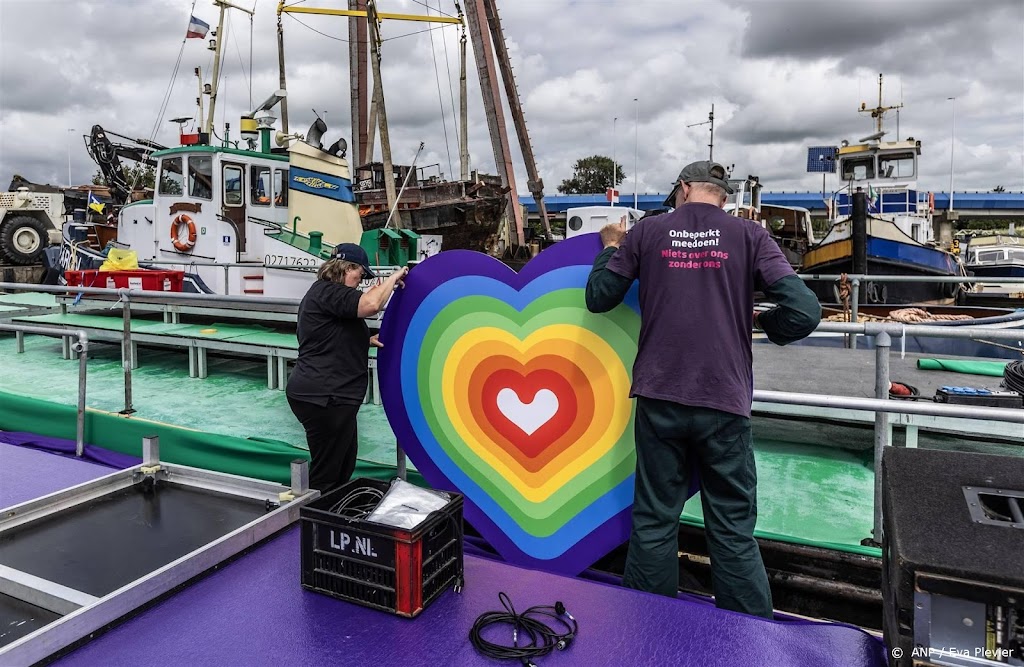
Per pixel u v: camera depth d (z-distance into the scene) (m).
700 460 2.21
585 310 2.47
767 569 2.64
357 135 19.44
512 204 21.14
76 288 4.32
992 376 4.05
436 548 1.95
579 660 1.67
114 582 2.00
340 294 2.71
